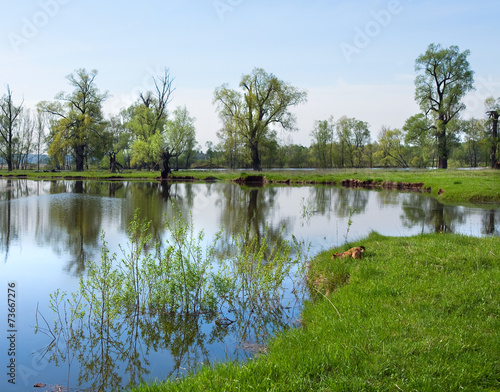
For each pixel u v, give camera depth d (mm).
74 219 18219
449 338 4730
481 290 6137
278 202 26172
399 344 4641
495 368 4148
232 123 58875
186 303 7449
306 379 4035
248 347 6062
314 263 9961
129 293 7773
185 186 41969
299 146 105562
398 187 39781
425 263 8078
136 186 40906
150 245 12766
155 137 56062
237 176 54531
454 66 57812
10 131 68562
